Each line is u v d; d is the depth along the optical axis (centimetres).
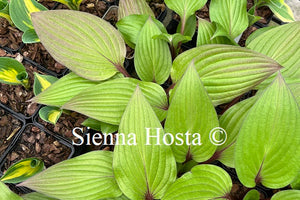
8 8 67
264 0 72
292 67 55
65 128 66
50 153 64
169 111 44
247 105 49
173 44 61
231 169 60
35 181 46
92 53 56
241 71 49
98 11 75
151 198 47
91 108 51
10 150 64
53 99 55
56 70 70
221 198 45
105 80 57
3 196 46
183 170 52
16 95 68
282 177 44
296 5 84
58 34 54
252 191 46
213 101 50
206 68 50
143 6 65
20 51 71
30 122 66
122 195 49
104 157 50
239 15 62
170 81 67
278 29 56
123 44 57
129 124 43
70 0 68
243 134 41
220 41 60
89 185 48
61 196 46
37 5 67
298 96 49
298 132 41
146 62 57
